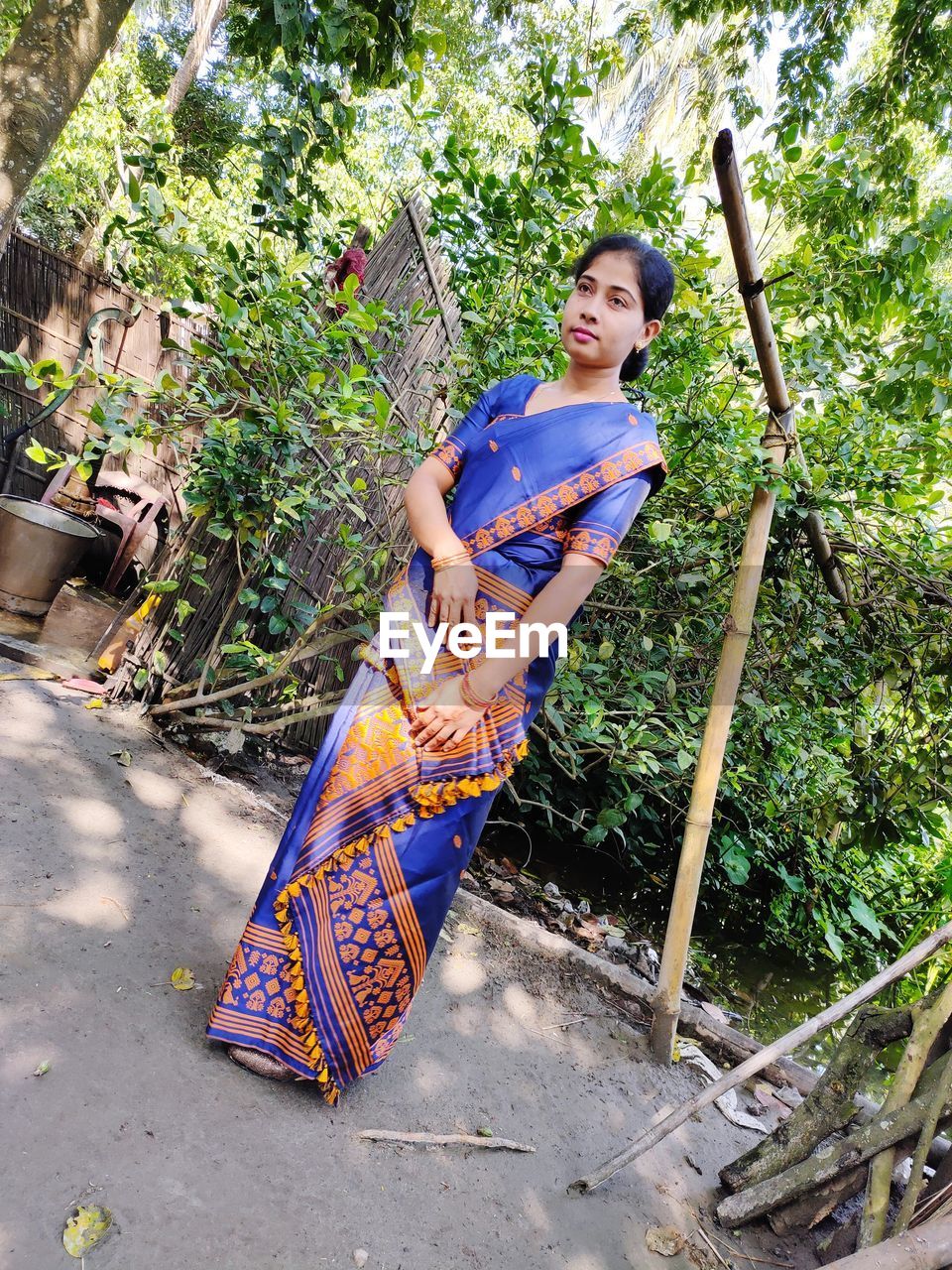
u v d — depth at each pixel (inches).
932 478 117.2
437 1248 55.1
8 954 63.5
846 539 114.5
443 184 100.7
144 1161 51.6
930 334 104.9
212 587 114.9
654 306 59.6
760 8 226.8
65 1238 44.9
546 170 96.1
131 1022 62.2
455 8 369.1
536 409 61.2
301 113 116.5
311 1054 62.1
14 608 134.0
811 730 131.3
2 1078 53.0
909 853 179.5
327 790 62.4
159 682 115.2
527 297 102.2
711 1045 101.9
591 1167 70.2
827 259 107.6
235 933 78.6
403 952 61.9
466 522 59.1
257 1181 53.9
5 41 221.3
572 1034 90.4
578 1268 59.0
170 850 87.3
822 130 223.1
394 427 98.3
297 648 106.3
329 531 122.1
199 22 471.5
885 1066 119.9
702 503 111.6
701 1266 63.9
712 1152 80.0
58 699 109.0
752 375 106.7
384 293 122.6
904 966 71.5
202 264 100.9
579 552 55.8
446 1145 65.1
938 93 193.6
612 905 140.3
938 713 128.5
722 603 116.1
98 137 326.3
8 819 80.0
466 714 57.7
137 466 172.2
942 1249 52.6
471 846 63.7
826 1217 70.7
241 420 101.7
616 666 120.3
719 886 161.6
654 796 153.5
